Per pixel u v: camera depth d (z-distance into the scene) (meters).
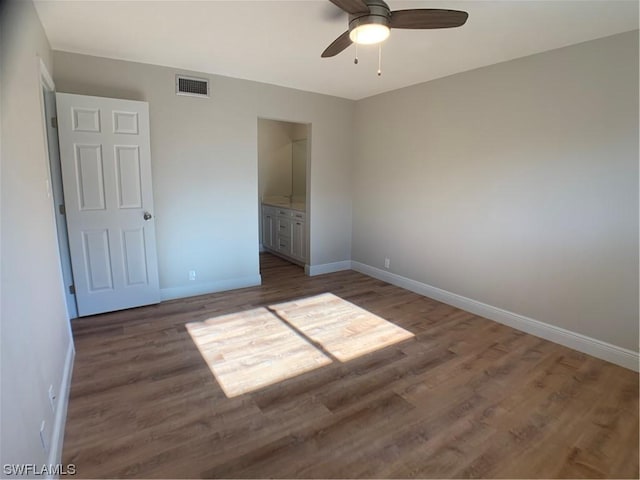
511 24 2.35
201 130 3.71
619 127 2.47
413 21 1.90
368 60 3.15
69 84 3.04
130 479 1.56
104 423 1.91
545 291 2.98
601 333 2.67
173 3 2.15
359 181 4.91
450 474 1.62
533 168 2.96
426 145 3.88
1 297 1.17
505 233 3.22
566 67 2.70
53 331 1.96
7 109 1.44
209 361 2.57
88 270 3.24
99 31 2.56
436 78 3.68
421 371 2.48
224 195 3.97
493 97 3.20
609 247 2.58
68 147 3.00
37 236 1.81
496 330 3.17
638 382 2.36
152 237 3.50
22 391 1.29
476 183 3.41
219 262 4.07
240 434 1.85
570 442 1.82
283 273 4.95
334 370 2.48
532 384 2.33
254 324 3.22
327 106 4.60
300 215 5.06
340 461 1.69
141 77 3.32
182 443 1.78
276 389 2.25
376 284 4.50
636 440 1.84
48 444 1.54
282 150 6.45
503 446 1.79
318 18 2.34
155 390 2.21
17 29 1.70
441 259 3.85
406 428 1.92
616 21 2.27
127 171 3.27
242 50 2.96
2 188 1.30
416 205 4.08
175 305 3.63
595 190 2.62
